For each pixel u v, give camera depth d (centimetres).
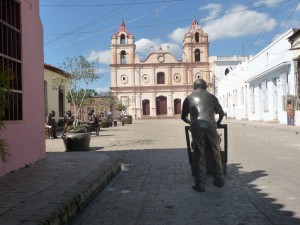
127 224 525
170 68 7038
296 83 2552
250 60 3822
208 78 6956
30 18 972
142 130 2789
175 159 1134
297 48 2297
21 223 436
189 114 781
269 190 701
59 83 2689
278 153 1212
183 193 693
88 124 2202
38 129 988
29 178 727
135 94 7031
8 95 542
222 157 832
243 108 4166
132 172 933
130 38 7025
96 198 675
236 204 609
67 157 1037
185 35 7106
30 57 961
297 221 518
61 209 505
